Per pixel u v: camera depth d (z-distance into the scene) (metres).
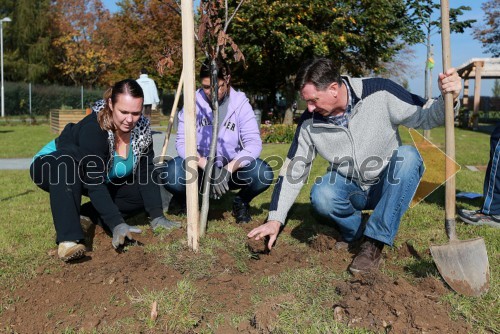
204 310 2.62
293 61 19.56
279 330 2.37
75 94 32.50
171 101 36.91
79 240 3.28
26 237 3.99
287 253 3.51
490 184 4.32
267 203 5.27
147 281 2.96
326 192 3.32
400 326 2.31
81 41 39.97
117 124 3.25
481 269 2.70
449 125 2.77
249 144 4.08
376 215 3.02
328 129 3.17
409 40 11.08
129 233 3.24
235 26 17.19
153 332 2.41
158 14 27.47
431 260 3.27
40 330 2.49
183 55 3.18
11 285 2.98
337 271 3.16
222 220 4.41
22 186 6.46
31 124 25.45
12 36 42.41
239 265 3.19
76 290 2.89
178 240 3.51
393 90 3.03
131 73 32.81
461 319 2.43
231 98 4.06
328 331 2.34
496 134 4.33
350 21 18.12
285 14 17.36
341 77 3.02
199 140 4.14
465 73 24.28
